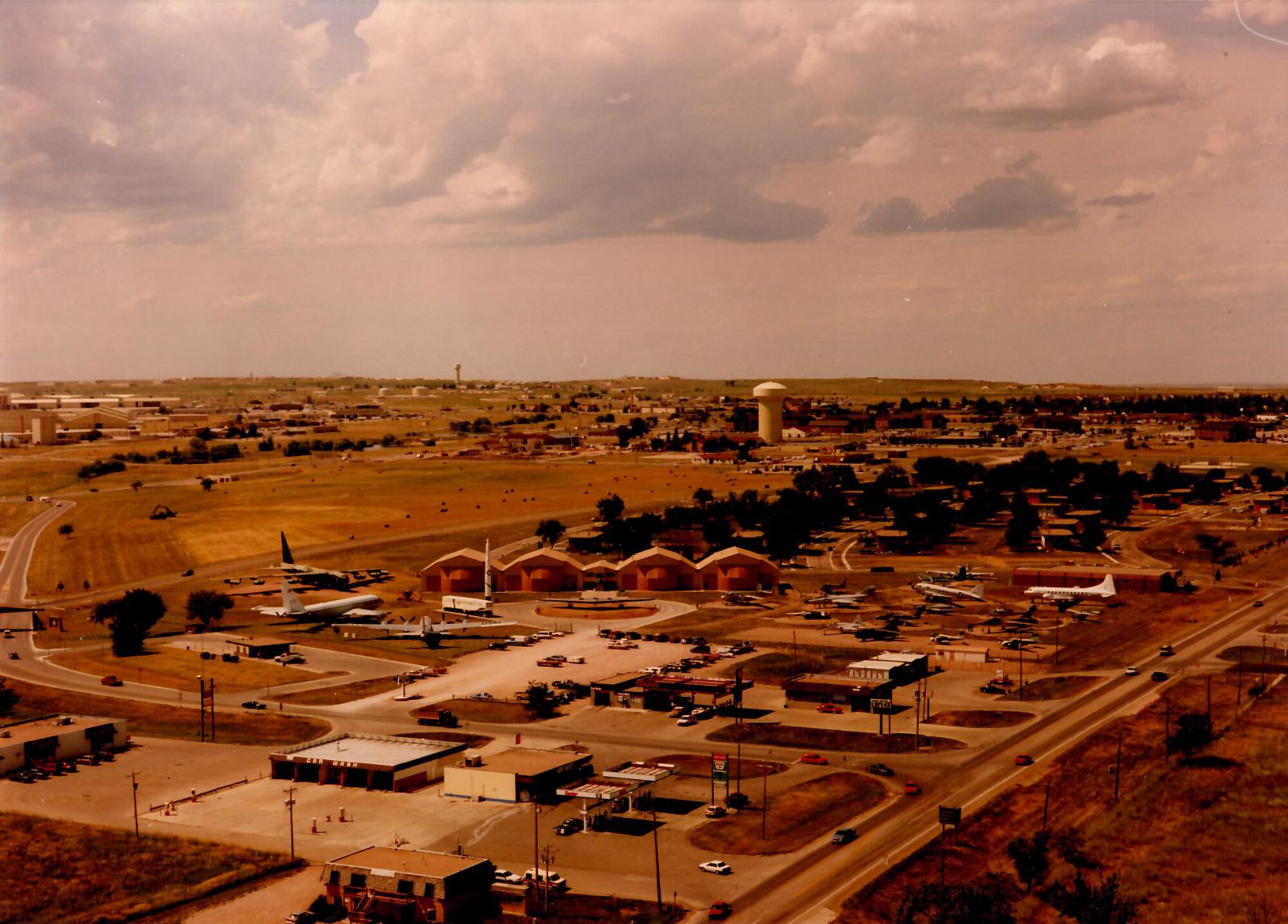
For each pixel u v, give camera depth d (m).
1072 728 173.50
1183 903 110.94
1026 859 117.00
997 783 150.00
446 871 117.62
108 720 178.50
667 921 111.81
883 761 161.12
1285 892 112.56
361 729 184.75
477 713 192.88
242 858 130.50
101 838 137.00
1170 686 195.75
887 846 129.38
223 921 114.56
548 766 153.25
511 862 127.94
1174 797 140.75
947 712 185.88
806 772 157.75
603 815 139.25
